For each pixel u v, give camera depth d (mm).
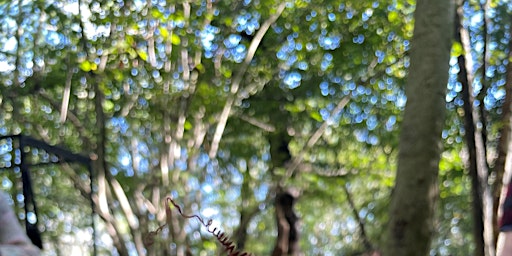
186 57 15227
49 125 16203
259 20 16578
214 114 15797
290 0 16750
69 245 20562
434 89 8758
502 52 16422
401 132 8812
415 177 8531
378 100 18375
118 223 14727
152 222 14188
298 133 18594
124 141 15797
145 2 15031
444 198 20312
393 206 8617
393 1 16859
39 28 15617
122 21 14992
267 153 19000
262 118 18750
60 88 16156
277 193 17547
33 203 5672
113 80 15250
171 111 15156
